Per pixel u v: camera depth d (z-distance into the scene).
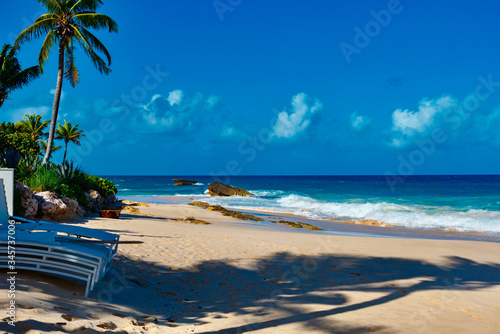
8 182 8.60
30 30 20.95
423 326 4.49
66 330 3.24
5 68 25.05
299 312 4.84
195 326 4.15
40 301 3.81
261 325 4.27
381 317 4.75
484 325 4.64
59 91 21.39
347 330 4.21
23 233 4.50
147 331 3.80
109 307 4.29
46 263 4.40
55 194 12.28
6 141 24.95
